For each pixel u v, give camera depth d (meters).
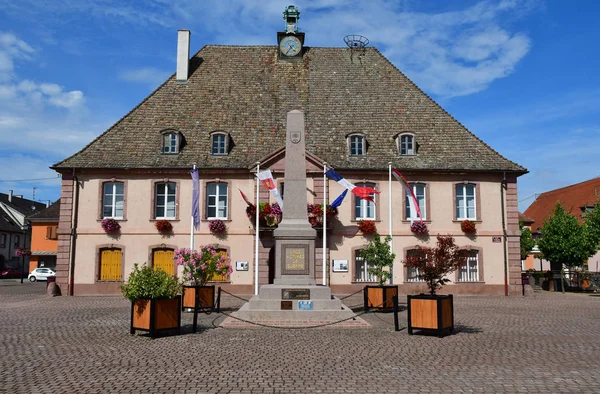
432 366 9.89
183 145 28.69
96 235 27.69
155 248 27.72
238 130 29.34
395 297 14.57
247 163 28.00
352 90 31.48
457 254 14.50
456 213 28.48
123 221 27.77
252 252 27.69
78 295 27.25
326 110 30.41
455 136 29.66
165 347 11.82
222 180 28.09
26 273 61.56
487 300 25.16
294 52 32.97
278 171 27.88
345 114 30.27
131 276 13.61
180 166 27.70
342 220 27.97
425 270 14.35
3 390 8.08
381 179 28.31
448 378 8.96
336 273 27.61
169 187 28.30
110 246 27.58
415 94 31.39
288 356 10.79
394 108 30.70
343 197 25.75
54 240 51.91
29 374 9.16
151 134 29.08
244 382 8.59
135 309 13.65
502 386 8.46
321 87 31.56
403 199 28.27
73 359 10.47
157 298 13.29
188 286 19.17
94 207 27.81
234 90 31.22
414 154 28.75
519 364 10.12
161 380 8.71
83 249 27.62
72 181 27.89
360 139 28.84
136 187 27.97
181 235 27.78
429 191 28.36
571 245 34.25
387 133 29.55
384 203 28.20
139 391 8.04
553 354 11.15
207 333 13.91
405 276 27.88
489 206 28.58
